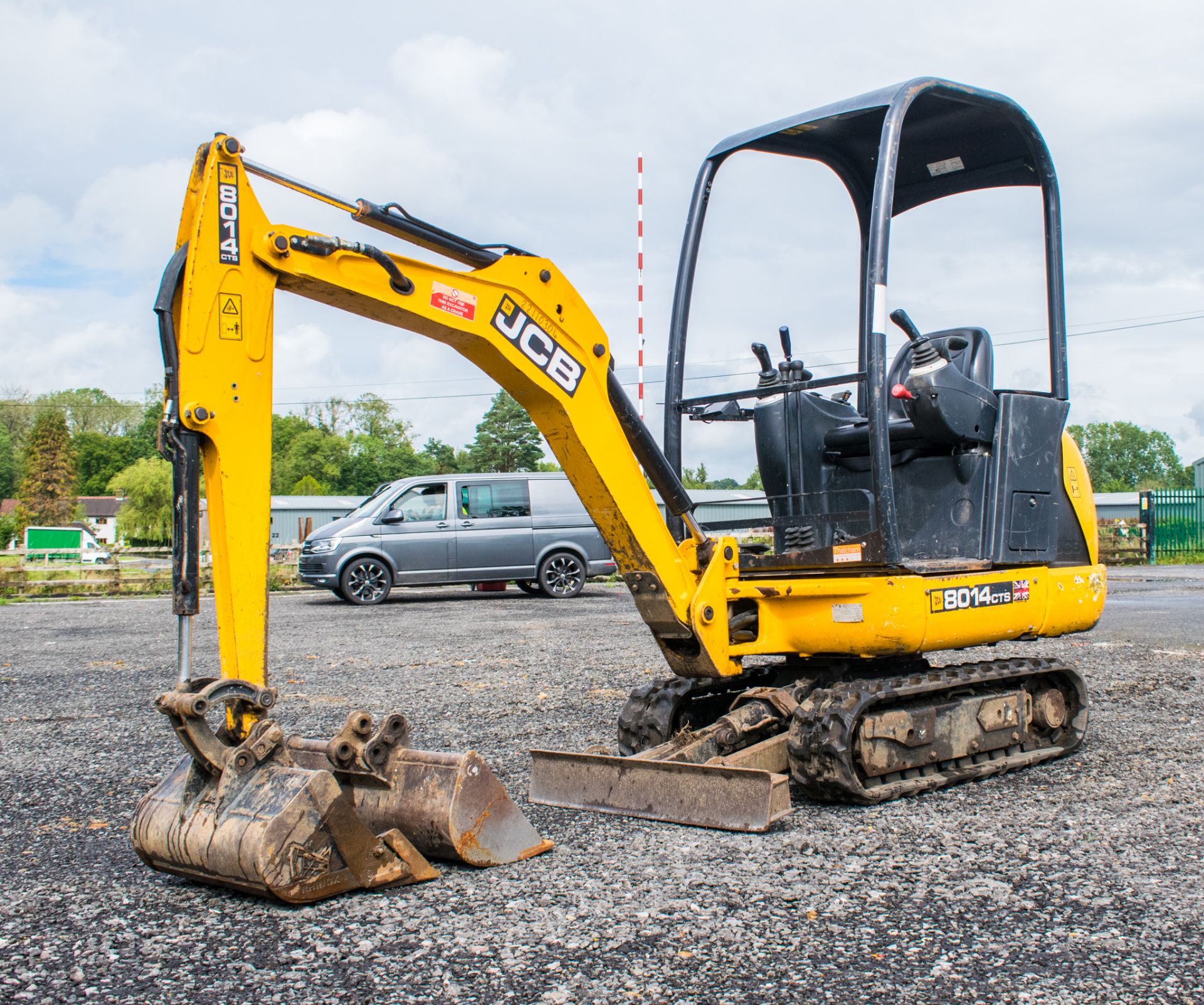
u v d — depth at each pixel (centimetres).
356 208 396
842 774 441
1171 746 577
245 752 344
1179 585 1880
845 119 543
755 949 299
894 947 300
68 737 628
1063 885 350
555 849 397
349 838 343
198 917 329
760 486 580
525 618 1364
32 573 2003
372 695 762
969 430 512
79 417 10719
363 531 1631
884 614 468
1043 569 546
